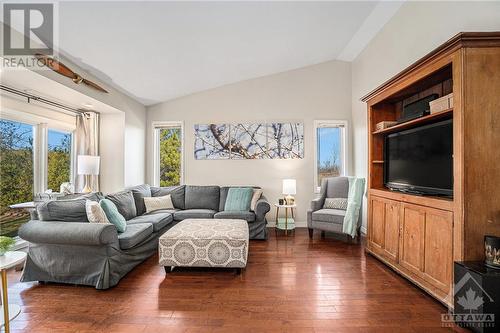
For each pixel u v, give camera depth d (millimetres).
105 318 2006
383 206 3076
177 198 4699
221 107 5141
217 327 1895
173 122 5199
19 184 3367
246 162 5105
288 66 4883
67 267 2535
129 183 4680
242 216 4129
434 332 1840
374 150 3436
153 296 2350
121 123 4539
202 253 2801
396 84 2842
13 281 2656
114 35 2803
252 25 3205
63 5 2238
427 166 2570
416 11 3107
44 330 1858
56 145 3953
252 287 2516
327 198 4609
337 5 3189
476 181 1950
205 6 2648
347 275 2779
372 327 1893
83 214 2781
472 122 1951
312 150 5078
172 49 3375
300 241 4066
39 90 3199
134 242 2873
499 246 1811
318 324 1926
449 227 2086
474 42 1932
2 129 3154
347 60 5047
